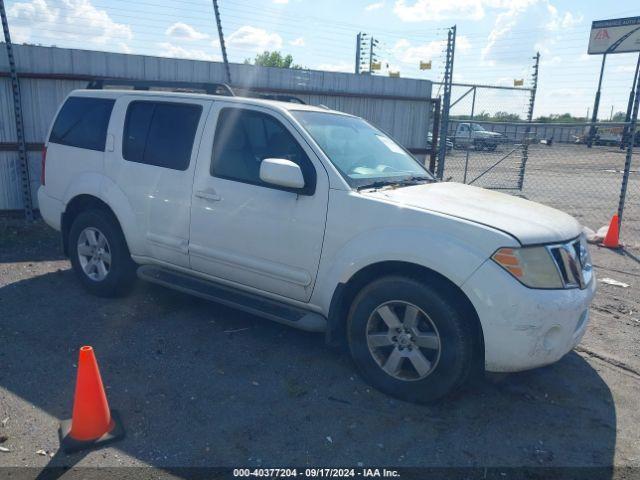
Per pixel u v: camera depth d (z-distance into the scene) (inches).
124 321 191.9
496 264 131.2
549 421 140.9
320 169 155.9
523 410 145.6
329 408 141.9
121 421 130.9
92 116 211.5
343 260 149.7
